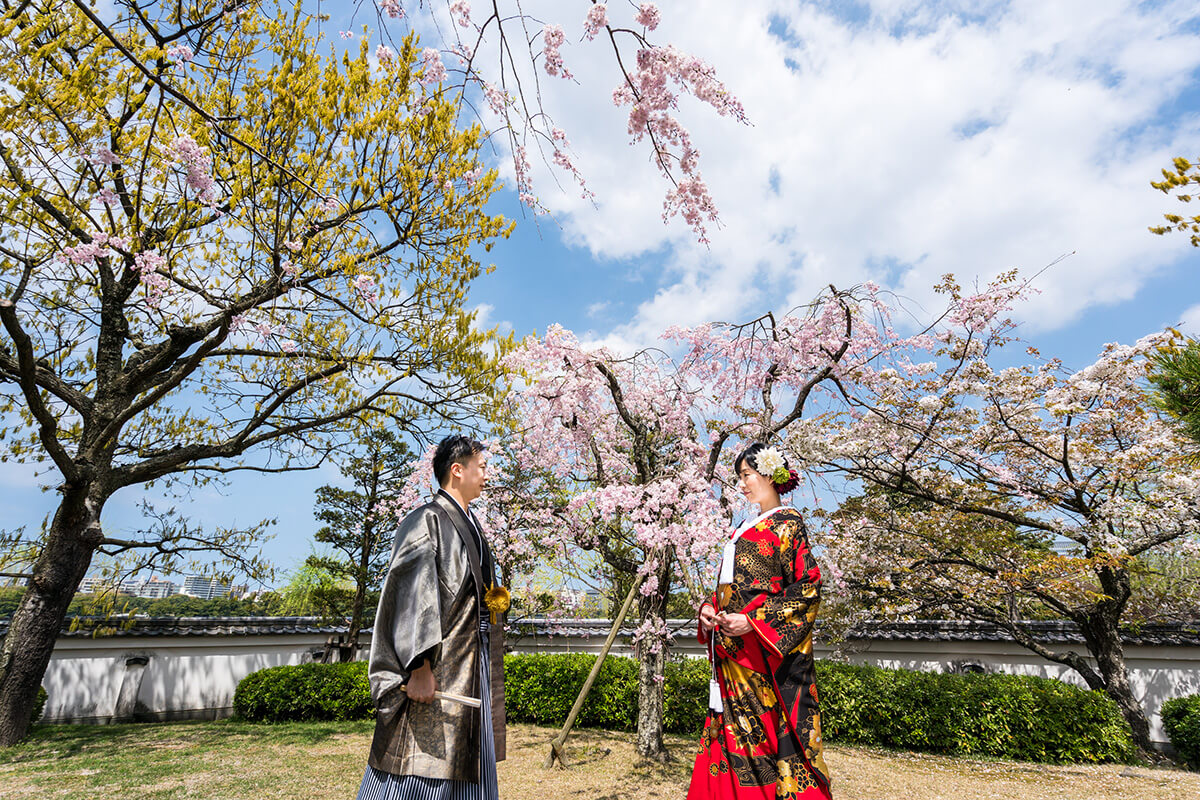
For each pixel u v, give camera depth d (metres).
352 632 11.56
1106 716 7.92
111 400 7.52
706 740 2.67
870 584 9.30
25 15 5.52
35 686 6.73
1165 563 9.64
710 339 7.17
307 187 3.83
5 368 6.64
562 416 7.33
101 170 6.05
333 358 7.77
